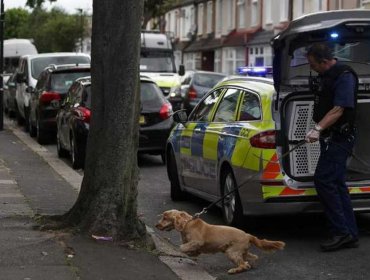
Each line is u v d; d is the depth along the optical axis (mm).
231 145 7680
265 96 7441
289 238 7551
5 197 9023
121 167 6539
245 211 7391
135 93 6594
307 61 7633
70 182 10617
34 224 7012
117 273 5707
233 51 41781
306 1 31812
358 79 7559
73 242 6340
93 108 6656
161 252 6660
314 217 8539
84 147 12219
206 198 8680
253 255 6449
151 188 10875
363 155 7445
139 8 6480
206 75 24109
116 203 6527
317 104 6895
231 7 43562
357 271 6285
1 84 19500
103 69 6547
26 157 13836
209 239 6188
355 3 27188
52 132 16156
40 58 20250
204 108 9164
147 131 12742
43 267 5652
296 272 6270
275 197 7059
